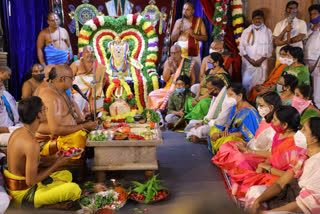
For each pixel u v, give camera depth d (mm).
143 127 3977
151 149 3449
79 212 2760
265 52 6039
